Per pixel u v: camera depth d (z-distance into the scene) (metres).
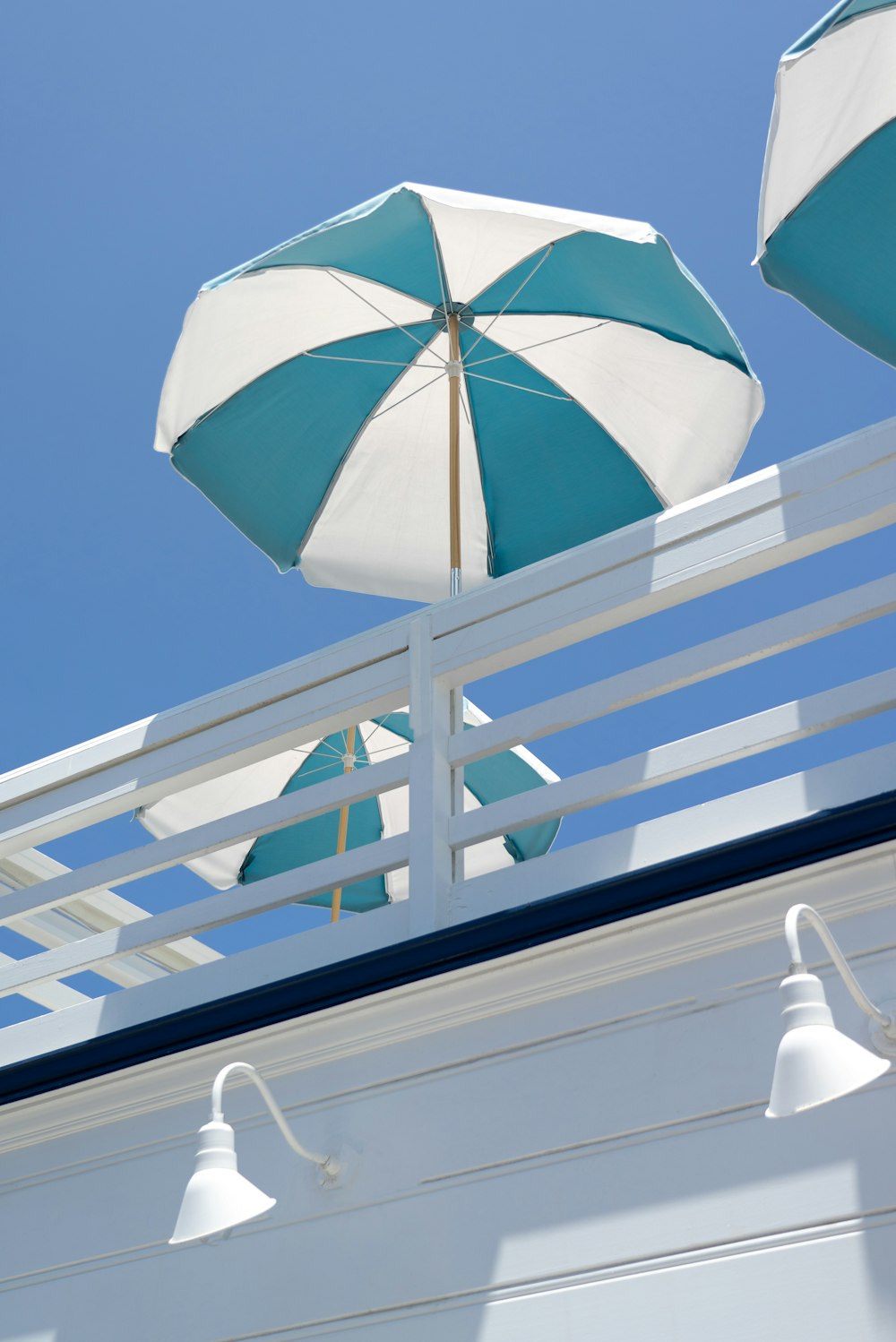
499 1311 2.82
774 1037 2.77
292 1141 3.04
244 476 5.61
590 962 3.03
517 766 6.33
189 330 5.25
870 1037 2.66
